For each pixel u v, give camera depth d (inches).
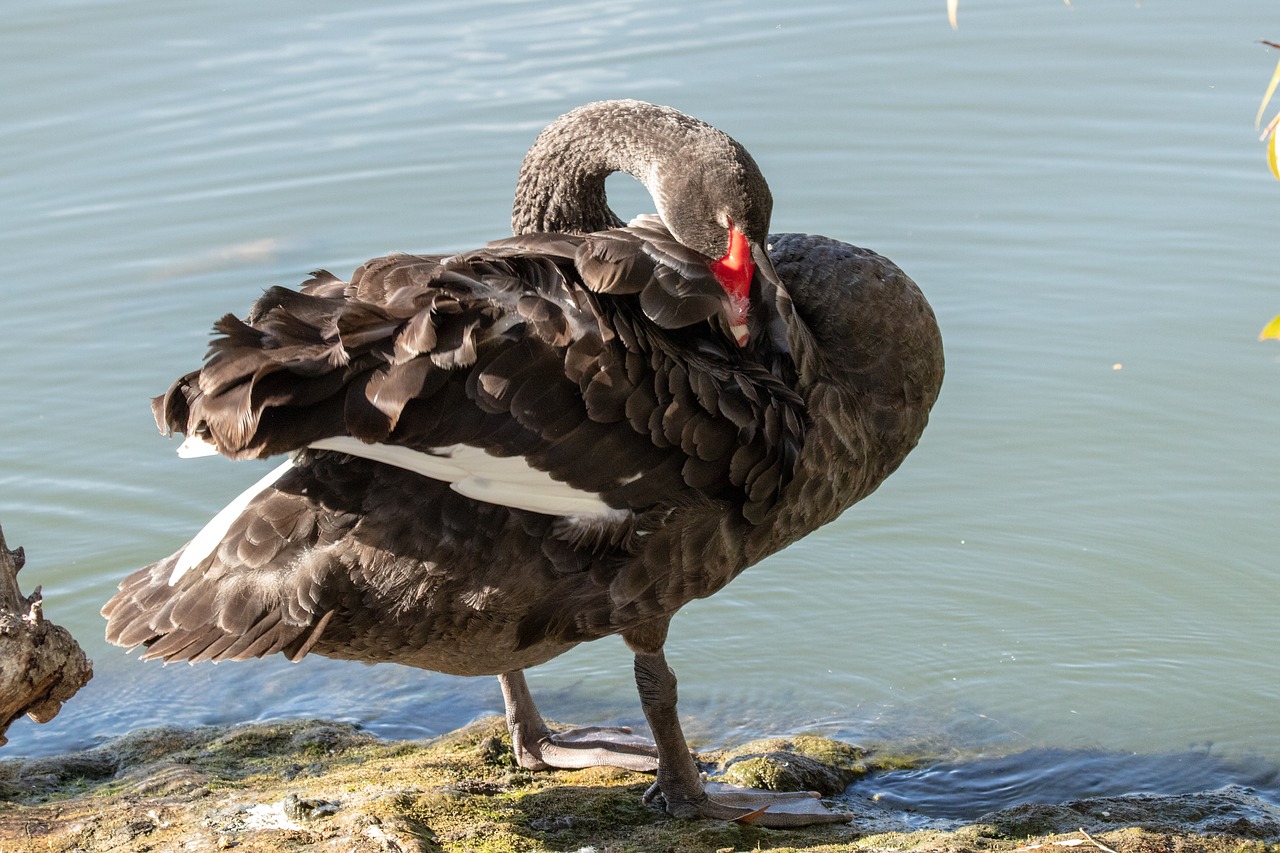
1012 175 388.8
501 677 223.1
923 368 218.5
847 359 212.5
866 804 213.9
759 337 203.0
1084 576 267.0
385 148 408.8
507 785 214.8
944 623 258.2
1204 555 269.7
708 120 410.9
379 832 186.1
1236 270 348.2
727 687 245.4
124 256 375.6
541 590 182.4
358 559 175.9
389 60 446.9
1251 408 306.5
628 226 210.5
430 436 166.4
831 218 377.4
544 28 463.8
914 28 447.5
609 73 431.5
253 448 157.8
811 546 281.6
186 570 180.9
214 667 264.8
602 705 247.1
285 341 162.6
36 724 245.0
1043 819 202.2
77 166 404.2
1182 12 443.5
